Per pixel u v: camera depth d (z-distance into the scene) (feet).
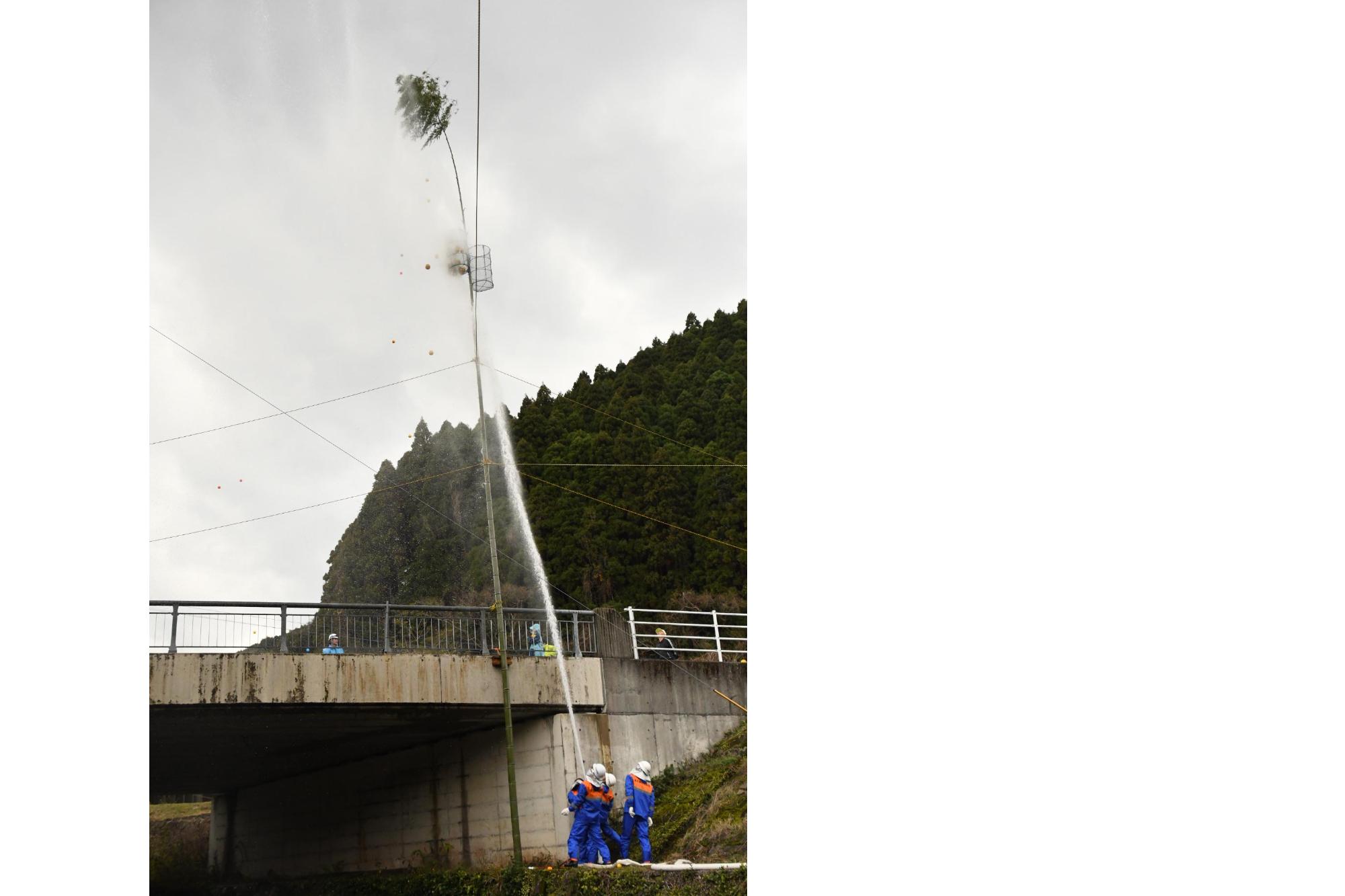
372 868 66.08
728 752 62.03
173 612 51.39
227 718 53.01
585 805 51.55
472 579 108.27
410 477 114.11
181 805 104.12
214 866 80.69
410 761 64.85
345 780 69.82
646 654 68.59
